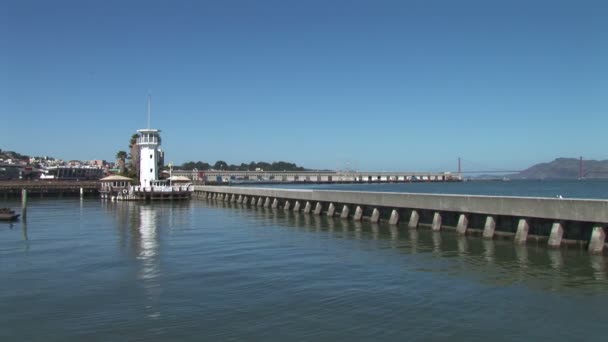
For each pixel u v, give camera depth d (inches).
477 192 4360.2
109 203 2938.0
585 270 799.7
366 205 1647.4
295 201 2159.2
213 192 3324.3
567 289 692.1
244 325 557.6
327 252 1029.2
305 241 1198.9
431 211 1349.7
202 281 771.4
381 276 789.2
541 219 1033.5
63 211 2299.5
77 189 4001.0
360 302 642.2
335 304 634.2
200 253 1038.4
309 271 835.4
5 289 734.5
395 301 644.7
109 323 571.2
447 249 1028.5
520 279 753.0
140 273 837.8
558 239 972.6
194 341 510.9
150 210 2351.1
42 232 1443.2
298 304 636.1
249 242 1198.3
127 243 1202.0
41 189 3882.9
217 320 576.1
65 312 615.8
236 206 2613.2
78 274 836.0
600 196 3090.6
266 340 510.6
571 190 4463.6
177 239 1269.7
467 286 716.0
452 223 1279.5
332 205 1807.3
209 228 1528.1
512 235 1107.9
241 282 761.0
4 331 549.3
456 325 550.9
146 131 3255.4
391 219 1476.4
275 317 584.7
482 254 959.0
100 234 1387.8
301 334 526.9
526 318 571.8
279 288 719.7
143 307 632.4
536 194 3528.5
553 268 820.0
